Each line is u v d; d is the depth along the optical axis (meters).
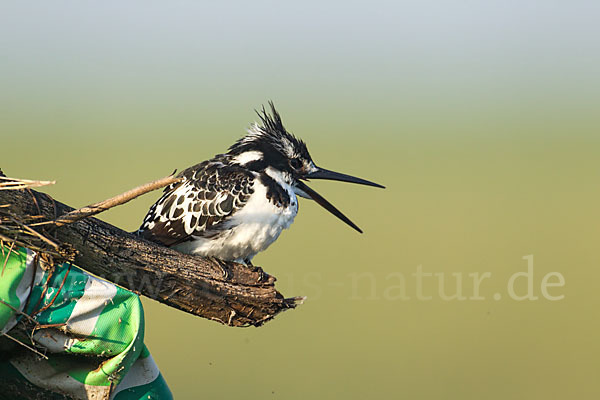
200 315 5.80
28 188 4.83
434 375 13.86
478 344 15.50
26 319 4.44
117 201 4.72
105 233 5.23
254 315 5.86
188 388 12.87
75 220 4.72
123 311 4.60
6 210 4.66
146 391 4.92
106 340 4.54
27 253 4.49
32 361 4.59
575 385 13.74
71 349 4.52
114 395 4.84
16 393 4.61
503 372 14.12
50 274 4.51
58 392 4.61
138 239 5.42
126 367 4.62
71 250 4.69
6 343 4.57
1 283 4.38
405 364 14.30
